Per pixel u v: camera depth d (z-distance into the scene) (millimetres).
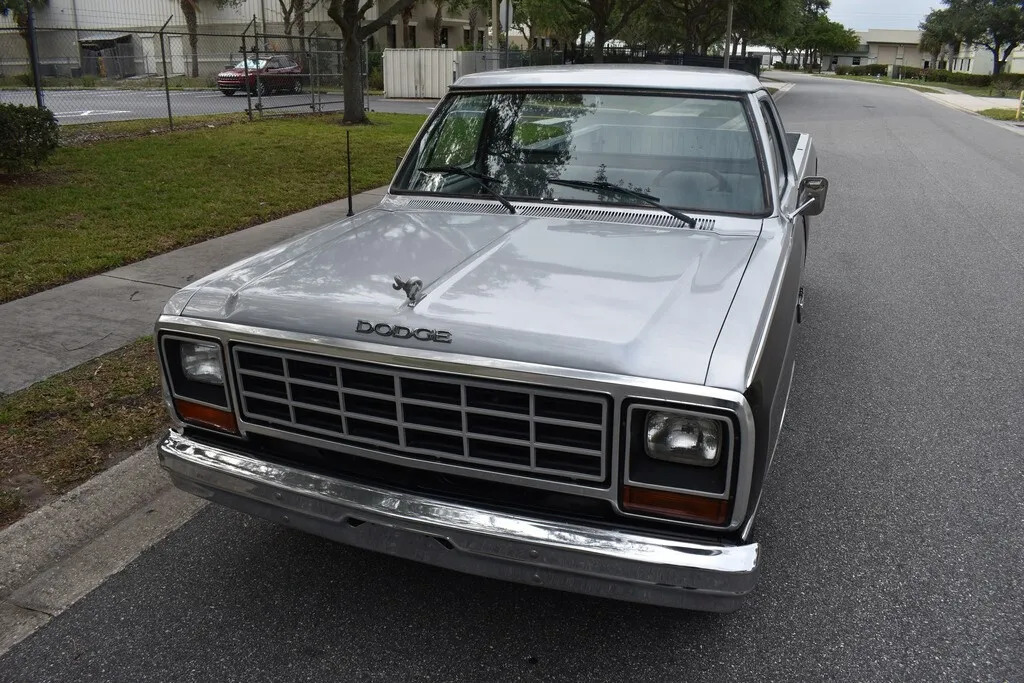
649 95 3578
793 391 4789
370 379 2420
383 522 2439
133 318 5566
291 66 25172
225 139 14273
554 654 2680
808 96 38000
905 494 3684
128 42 29438
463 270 2736
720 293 2557
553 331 2275
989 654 2684
